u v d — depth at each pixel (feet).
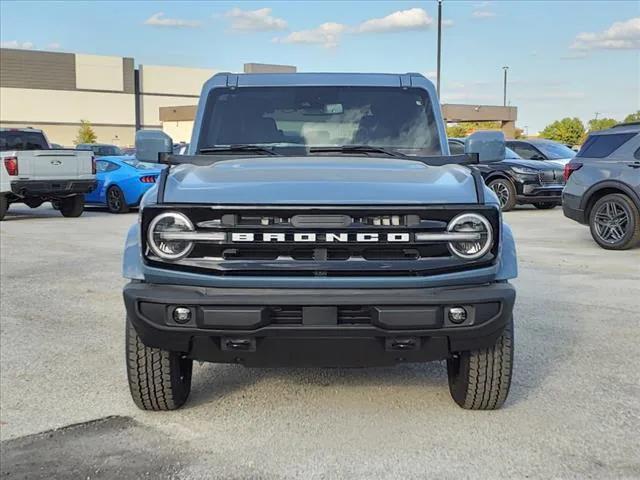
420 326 11.71
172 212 11.77
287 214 11.62
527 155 60.95
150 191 12.80
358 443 12.69
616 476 11.35
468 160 15.06
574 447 12.44
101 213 59.21
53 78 279.49
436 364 17.29
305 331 11.68
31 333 20.10
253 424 13.60
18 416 13.98
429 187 12.30
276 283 11.65
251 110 16.80
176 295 11.75
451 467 11.69
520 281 26.89
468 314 11.86
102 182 58.54
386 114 16.80
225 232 11.68
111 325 20.95
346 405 14.58
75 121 285.23
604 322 20.93
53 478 11.34
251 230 11.62
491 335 12.16
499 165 55.21
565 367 16.87
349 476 11.42
